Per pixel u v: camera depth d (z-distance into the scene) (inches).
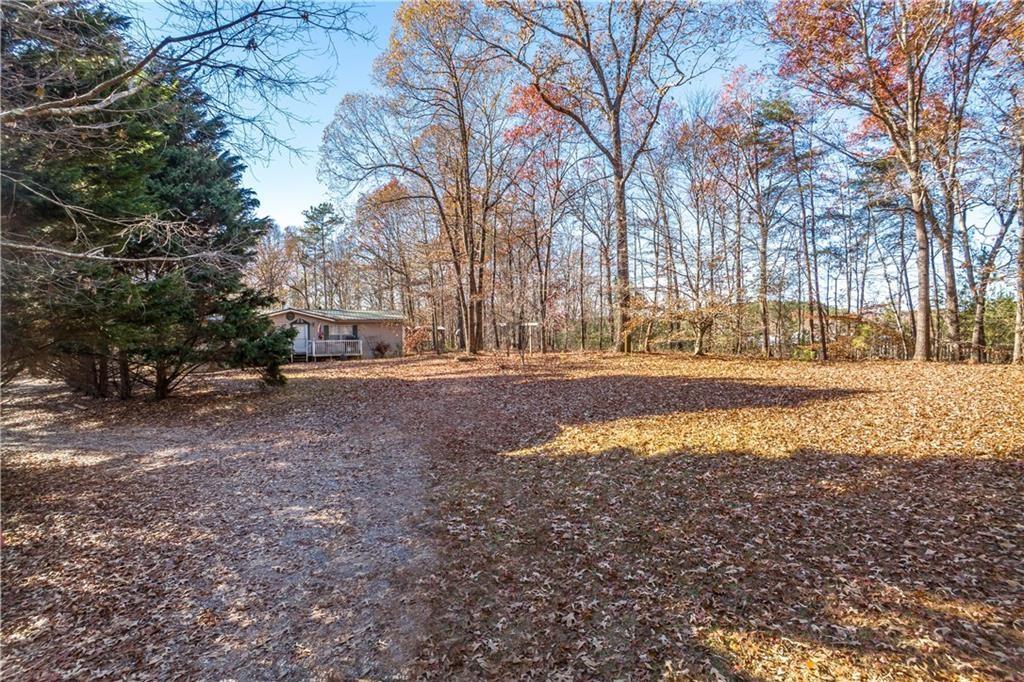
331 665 137.1
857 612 139.5
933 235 685.3
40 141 198.1
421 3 716.7
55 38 161.2
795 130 765.3
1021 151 415.2
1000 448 242.1
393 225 1330.0
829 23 554.9
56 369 381.4
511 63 810.2
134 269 332.5
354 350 1120.8
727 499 222.4
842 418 324.2
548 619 150.7
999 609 133.7
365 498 260.7
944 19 490.6
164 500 266.7
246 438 407.5
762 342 987.3
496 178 976.3
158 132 248.8
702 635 136.9
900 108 571.8
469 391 533.6
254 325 546.0
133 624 158.7
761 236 794.8
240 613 163.2
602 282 1336.1
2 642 150.9
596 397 445.1
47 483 302.4
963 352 789.2
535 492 251.6
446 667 133.0
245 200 559.2
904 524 184.4
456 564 187.2
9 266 204.7
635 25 657.6
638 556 182.2
